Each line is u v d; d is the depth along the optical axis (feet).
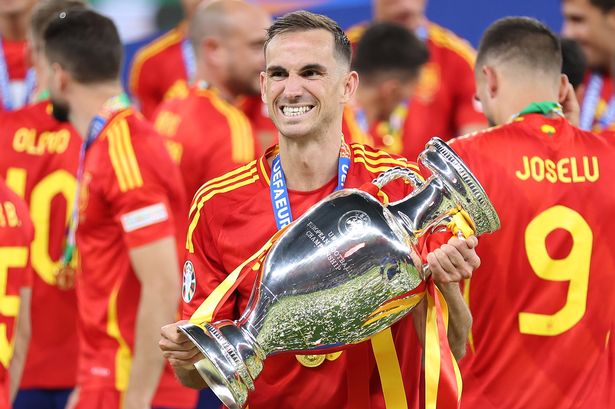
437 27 81.00
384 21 76.48
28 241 45.68
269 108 35.91
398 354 36.94
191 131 60.18
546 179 42.73
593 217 42.80
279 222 36.81
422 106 78.38
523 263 42.80
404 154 77.20
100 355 51.96
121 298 51.65
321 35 35.47
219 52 62.18
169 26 87.61
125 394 51.44
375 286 33.96
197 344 33.53
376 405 37.04
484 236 42.65
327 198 34.81
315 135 36.17
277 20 35.99
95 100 53.01
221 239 37.45
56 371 59.82
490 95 45.19
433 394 35.55
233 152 59.93
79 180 52.49
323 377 37.17
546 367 43.14
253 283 36.29
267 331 34.14
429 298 35.50
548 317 42.93
